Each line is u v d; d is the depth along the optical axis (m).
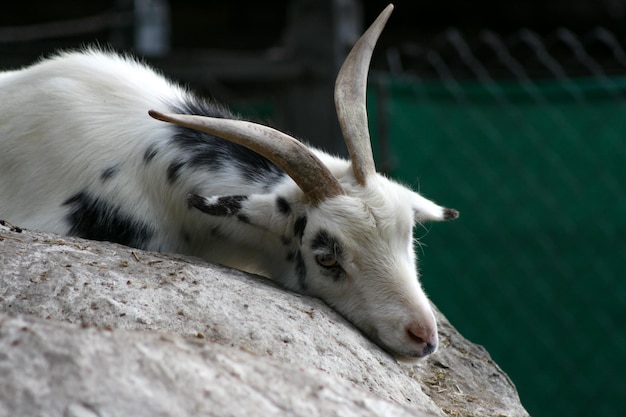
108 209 6.44
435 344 5.77
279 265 6.41
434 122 10.84
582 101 10.59
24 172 6.56
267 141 5.79
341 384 4.16
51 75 6.81
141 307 4.95
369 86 10.74
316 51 12.09
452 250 10.65
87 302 4.90
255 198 6.14
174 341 4.05
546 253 10.61
